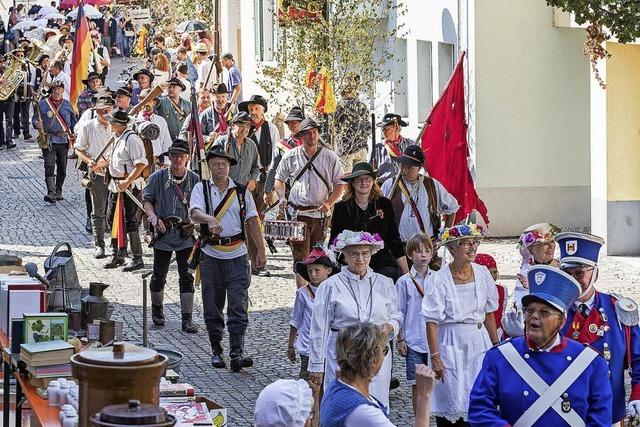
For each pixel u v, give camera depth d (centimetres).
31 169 3703
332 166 1892
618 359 1013
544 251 1255
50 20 6106
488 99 2667
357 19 2822
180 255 1853
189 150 1956
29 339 1092
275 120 2945
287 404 770
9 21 6494
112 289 2172
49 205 3102
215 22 3431
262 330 1858
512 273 2239
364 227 1486
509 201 2681
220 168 1625
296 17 2861
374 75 2872
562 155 2697
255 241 1648
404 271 1502
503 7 2661
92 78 3222
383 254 1494
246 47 4353
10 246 2567
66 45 4091
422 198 1582
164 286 2019
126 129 2280
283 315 1956
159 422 647
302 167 1892
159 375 725
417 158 1571
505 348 899
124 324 1900
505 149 2678
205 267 1631
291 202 1903
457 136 1817
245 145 2164
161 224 1845
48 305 1300
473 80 2659
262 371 1627
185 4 4881
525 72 2677
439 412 1203
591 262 1012
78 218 2923
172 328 1880
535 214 2694
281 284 2206
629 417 1006
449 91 1806
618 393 1017
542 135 2686
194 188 1641
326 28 2812
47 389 1008
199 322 1920
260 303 2048
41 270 2289
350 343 837
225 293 1647
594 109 2472
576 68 2692
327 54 2812
